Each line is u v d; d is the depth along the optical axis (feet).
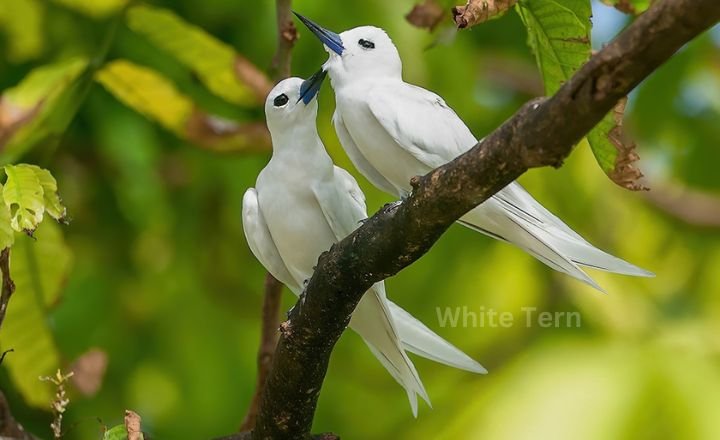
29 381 32.30
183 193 42.57
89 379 32.60
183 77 40.34
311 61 39.24
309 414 25.25
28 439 29.63
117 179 41.11
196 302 42.98
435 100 29.71
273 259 28.94
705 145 45.91
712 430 38.01
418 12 29.68
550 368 39.99
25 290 31.32
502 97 45.57
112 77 33.76
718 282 44.65
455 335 42.68
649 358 39.83
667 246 45.27
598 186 42.93
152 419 42.16
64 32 40.01
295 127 28.27
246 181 41.86
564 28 23.97
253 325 43.11
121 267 42.83
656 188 45.19
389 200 39.52
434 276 42.83
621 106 21.16
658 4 16.81
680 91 43.98
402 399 44.01
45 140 35.60
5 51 41.34
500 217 27.55
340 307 23.25
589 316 42.16
